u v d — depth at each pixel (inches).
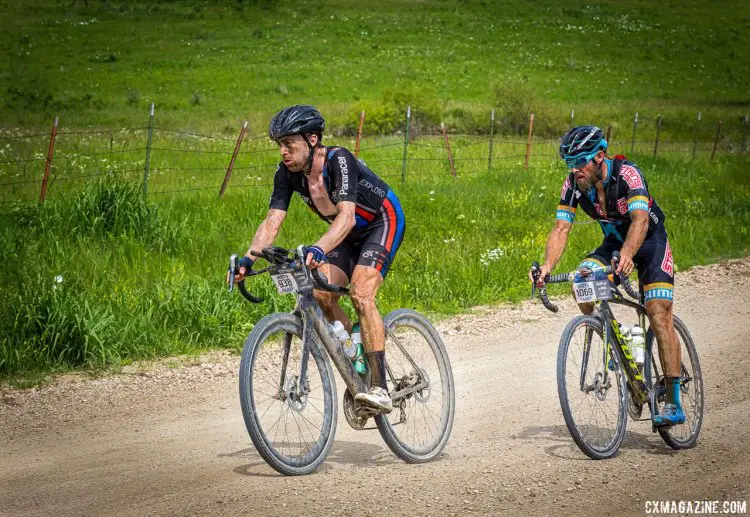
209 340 529.7
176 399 428.8
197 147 1471.5
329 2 4121.6
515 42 3447.3
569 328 324.2
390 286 653.3
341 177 310.0
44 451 351.6
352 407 323.6
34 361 476.1
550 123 2058.3
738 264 796.6
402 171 1204.5
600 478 303.9
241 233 816.9
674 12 4281.5
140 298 571.5
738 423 377.1
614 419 339.3
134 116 2025.1
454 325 582.6
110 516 272.2
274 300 573.0
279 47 3169.3
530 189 1143.6
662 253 350.0
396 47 3235.7
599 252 354.3
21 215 790.5
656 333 345.1
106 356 490.9
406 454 324.8
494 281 690.2
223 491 291.6
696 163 1542.8
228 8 3909.9
